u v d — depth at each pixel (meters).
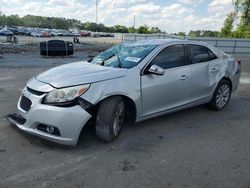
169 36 29.09
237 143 4.00
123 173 3.06
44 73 4.04
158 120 4.86
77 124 3.38
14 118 3.82
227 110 5.70
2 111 5.00
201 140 4.06
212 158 3.49
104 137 3.71
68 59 16.41
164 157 3.47
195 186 2.85
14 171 3.02
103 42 43.56
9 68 11.22
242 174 3.11
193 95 4.92
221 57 5.52
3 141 3.73
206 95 5.20
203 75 5.00
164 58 4.43
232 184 2.91
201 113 5.40
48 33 63.00
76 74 3.74
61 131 3.36
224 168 3.24
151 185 2.85
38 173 3.00
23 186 2.76
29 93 3.60
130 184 2.85
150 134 4.21
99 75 3.71
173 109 4.61
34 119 3.44
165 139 4.05
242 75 11.26
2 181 2.82
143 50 4.45
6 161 3.22
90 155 3.45
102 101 3.62
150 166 3.23
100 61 4.61
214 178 3.01
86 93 3.44
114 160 3.35
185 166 3.26
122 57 4.45
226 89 5.63
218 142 4.01
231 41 25.95
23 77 8.96
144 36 30.09
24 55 18.02
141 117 4.16
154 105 4.27
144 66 4.10
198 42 5.15
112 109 3.65
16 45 27.36
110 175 3.01
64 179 2.91
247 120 5.08
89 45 33.75
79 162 3.27
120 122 3.98
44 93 3.44
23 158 3.31
